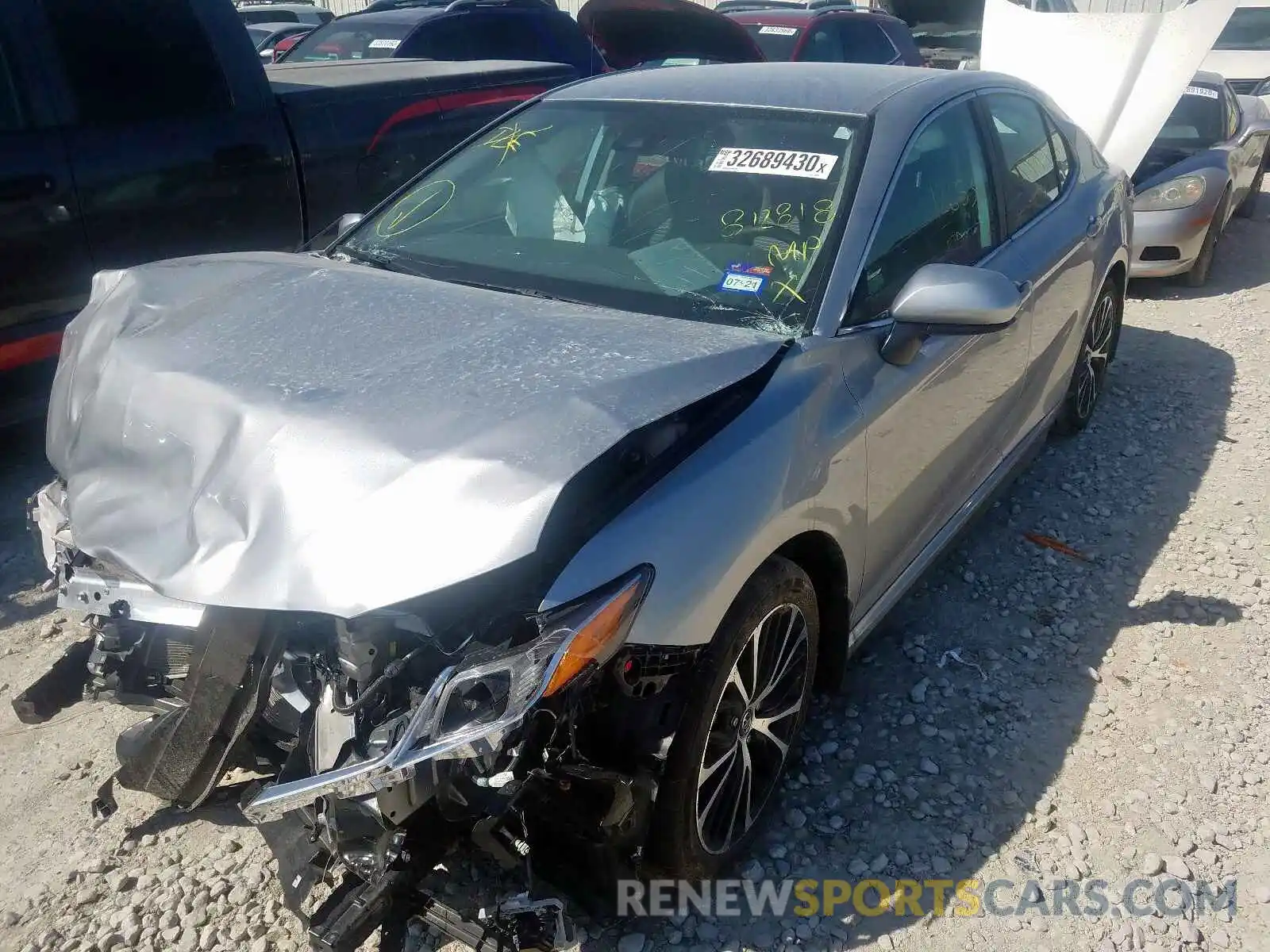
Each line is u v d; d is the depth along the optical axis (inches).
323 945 77.9
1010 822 111.4
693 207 120.6
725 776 98.0
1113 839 109.4
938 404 123.6
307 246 141.5
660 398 86.2
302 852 83.4
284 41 551.5
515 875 93.5
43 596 151.1
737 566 88.8
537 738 78.4
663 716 86.9
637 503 86.0
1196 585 155.0
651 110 134.0
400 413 84.5
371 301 104.1
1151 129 274.7
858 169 119.0
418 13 354.0
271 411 86.3
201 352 96.4
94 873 103.9
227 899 100.9
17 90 169.8
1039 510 176.6
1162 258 297.6
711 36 324.8
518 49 357.4
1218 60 510.6
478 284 117.7
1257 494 182.2
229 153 197.0
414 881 81.1
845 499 104.8
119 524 88.9
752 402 96.7
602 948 95.6
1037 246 152.9
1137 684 133.4
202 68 194.2
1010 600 151.4
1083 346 189.5
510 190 132.3
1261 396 225.3
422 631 79.5
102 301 113.3
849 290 110.3
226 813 111.3
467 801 79.0
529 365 90.2
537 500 76.6
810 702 113.3
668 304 111.0
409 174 231.3
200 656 86.4
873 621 123.5
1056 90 282.8
